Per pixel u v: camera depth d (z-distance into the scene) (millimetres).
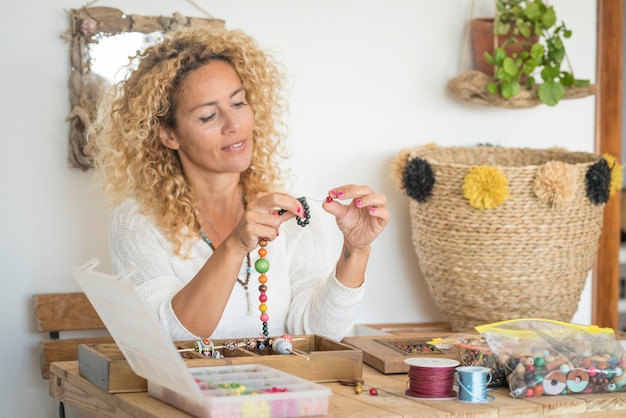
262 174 2830
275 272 2689
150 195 2639
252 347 2275
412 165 3428
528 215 3318
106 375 2010
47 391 3438
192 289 2316
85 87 3385
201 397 1719
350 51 3756
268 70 2900
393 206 3842
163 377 1847
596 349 2115
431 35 3867
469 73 3719
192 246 2623
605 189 3404
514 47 3703
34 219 3398
